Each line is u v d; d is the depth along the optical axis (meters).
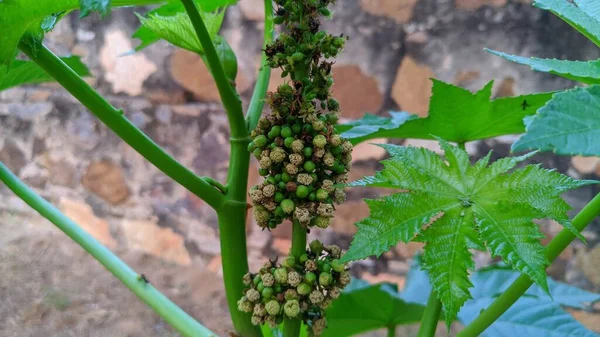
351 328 0.46
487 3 0.74
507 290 0.31
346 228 0.86
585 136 0.17
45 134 1.14
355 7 0.81
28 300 0.99
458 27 0.76
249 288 0.31
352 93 0.83
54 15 0.30
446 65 0.77
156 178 1.04
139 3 0.36
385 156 0.83
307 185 0.28
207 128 0.96
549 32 0.72
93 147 1.09
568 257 0.75
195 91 0.96
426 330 0.33
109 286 1.03
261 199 0.28
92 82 1.03
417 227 0.24
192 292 0.97
